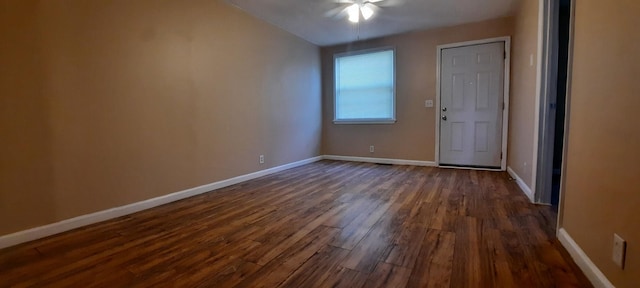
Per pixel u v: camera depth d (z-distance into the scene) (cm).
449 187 333
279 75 443
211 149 337
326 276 152
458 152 453
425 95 468
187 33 307
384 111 509
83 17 228
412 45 471
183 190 307
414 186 341
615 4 125
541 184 263
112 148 249
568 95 177
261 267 162
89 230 221
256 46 397
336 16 395
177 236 207
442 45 448
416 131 480
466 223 221
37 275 158
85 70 230
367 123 521
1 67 190
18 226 199
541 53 252
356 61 527
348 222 229
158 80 281
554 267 156
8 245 194
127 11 256
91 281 151
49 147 213
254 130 398
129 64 258
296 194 316
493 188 325
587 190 149
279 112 445
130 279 153
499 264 160
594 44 145
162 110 286
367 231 211
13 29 195
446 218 233
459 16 398
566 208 179
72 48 223
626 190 115
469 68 434
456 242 189
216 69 340
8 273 160
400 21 415
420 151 480
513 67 393
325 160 551
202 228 222
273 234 208
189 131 312
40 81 207
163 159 288
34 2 203
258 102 404
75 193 227
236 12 364
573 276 147
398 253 176
